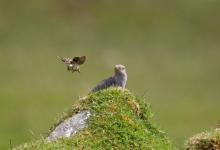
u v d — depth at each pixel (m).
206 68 42.91
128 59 43.56
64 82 39.31
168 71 42.03
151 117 13.49
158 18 49.22
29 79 39.88
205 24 48.38
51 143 12.36
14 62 42.38
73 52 44.38
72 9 50.16
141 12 49.81
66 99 36.91
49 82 39.38
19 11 49.09
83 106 13.23
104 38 46.56
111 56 43.84
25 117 33.81
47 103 36.12
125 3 50.97
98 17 49.28
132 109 13.22
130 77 40.81
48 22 48.22
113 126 12.72
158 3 50.94
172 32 47.44
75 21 48.69
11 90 38.06
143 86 39.66
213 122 35.06
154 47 45.53
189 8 50.00
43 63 42.31
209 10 49.78
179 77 41.44
